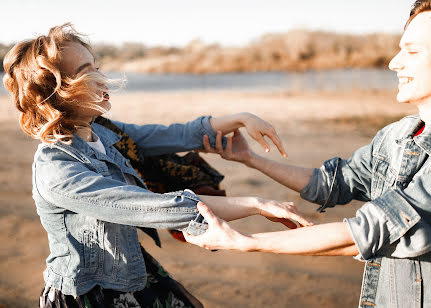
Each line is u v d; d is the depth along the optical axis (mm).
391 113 11602
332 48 57000
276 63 58906
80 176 1305
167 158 1938
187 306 1636
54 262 1445
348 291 2885
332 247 1123
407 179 1279
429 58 1132
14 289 2953
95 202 1277
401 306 1221
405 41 1173
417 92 1171
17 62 1395
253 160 1752
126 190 1279
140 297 1545
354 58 54531
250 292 2893
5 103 14734
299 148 7023
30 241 3680
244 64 60406
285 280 3049
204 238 1225
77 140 1451
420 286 1197
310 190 1623
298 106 13844
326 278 3055
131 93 21438
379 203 1110
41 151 1380
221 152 1784
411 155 1281
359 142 7500
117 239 1438
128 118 11570
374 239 1078
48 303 1458
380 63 52562
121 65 74750
